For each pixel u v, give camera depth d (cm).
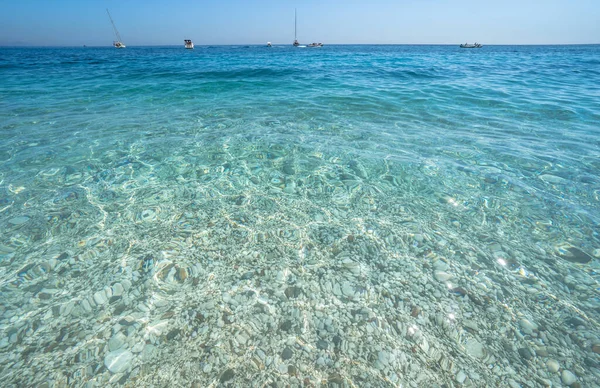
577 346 186
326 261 258
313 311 210
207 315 205
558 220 312
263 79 1309
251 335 192
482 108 767
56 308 209
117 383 164
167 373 170
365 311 210
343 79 1304
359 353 182
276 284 233
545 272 245
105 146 513
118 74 1458
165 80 1274
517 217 318
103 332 192
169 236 288
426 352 182
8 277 235
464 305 214
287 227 306
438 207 339
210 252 268
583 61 2223
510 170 422
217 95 975
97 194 363
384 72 1540
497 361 177
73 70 1650
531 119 667
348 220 317
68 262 253
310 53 3978
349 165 443
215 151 496
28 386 162
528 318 204
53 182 389
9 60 2502
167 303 215
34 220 309
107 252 266
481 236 290
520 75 1391
